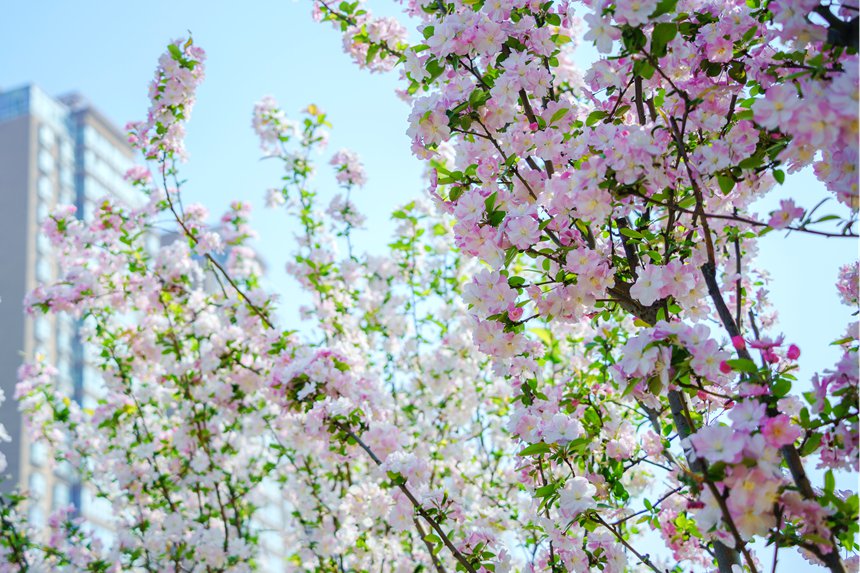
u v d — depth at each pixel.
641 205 3.21
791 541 2.53
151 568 7.95
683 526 4.18
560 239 3.34
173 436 7.67
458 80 3.57
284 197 7.85
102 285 7.82
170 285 7.80
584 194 2.94
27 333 50.12
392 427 5.13
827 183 2.93
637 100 3.46
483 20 3.57
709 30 3.36
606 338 4.66
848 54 2.70
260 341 7.20
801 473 2.66
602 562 3.84
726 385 3.33
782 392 2.59
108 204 7.76
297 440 7.11
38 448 45.47
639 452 4.27
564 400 4.03
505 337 3.39
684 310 3.36
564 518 3.54
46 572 8.09
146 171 7.80
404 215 7.73
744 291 4.46
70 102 65.94
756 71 3.25
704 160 3.12
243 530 8.16
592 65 3.54
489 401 7.46
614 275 3.35
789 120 2.59
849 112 2.44
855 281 3.71
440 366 7.30
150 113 6.24
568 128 3.59
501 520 6.39
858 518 2.48
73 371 51.81
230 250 8.45
